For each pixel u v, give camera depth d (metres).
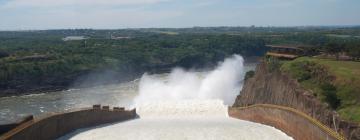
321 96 81.06
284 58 123.00
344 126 69.38
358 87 80.69
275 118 89.88
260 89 113.44
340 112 75.25
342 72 88.75
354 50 116.19
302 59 110.94
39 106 167.62
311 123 74.19
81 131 86.56
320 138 71.06
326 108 76.50
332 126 73.06
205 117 114.81
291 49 129.50
